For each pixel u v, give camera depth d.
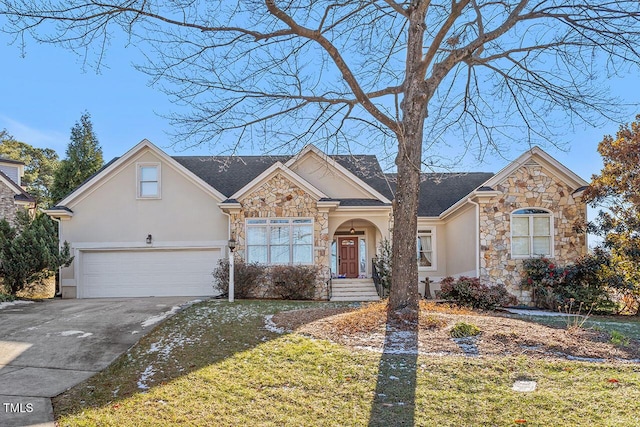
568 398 6.00
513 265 16.67
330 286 18.11
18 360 8.32
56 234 18.89
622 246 14.80
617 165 15.09
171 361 7.91
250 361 7.63
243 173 21.88
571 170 16.84
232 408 5.93
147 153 19.12
